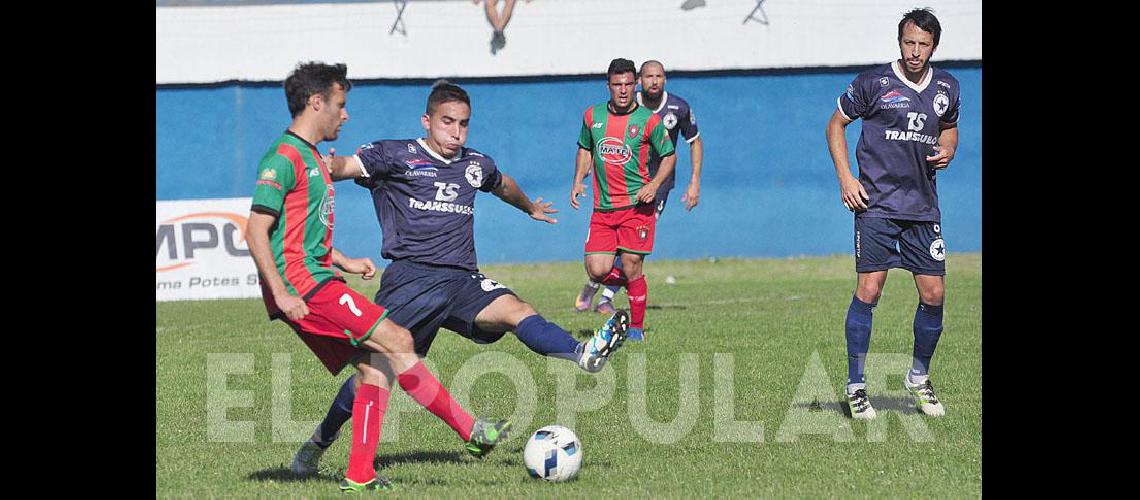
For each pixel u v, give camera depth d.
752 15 83.31
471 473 21.62
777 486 20.36
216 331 46.69
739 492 19.97
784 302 52.53
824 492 19.94
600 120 39.22
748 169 83.88
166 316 53.62
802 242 83.94
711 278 71.62
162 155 86.12
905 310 48.84
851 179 27.27
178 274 66.06
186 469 22.39
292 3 85.25
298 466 21.95
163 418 27.81
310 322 20.39
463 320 23.11
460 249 23.58
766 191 83.88
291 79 20.48
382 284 23.56
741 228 83.94
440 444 24.44
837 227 83.88
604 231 39.97
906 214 26.86
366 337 20.27
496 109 85.12
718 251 83.94
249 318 52.38
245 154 86.25
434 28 84.94
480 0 84.56
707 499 19.50
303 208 20.30
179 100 85.94
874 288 27.12
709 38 83.81
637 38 84.31
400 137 86.00
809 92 83.69
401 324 23.12
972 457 22.50
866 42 83.19
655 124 38.72
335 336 20.38
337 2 85.19
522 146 85.12
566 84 84.88
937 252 27.02
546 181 85.00
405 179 23.25
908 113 26.73
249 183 86.38
